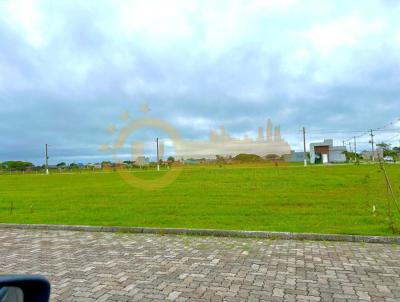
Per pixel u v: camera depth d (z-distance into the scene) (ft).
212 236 30.27
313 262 21.90
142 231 32.65
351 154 249.75
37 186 95.76
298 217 37.52
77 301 16.72
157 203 51.70
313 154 254.27
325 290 17.33
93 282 19.20
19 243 29.43
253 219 36.94
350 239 27.48
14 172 233.35
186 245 27.14
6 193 77.20
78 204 53.67
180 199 55.36
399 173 91.71
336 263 21.63
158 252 25.21
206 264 21.95
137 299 16.78
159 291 17.67
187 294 17.21
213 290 17.63
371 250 24.56
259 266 21.31
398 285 17.81
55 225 35.70
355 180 77.71
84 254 25.18
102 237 31.07
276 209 43.34
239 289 17.70
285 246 26.17
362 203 46.65
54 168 246.27
